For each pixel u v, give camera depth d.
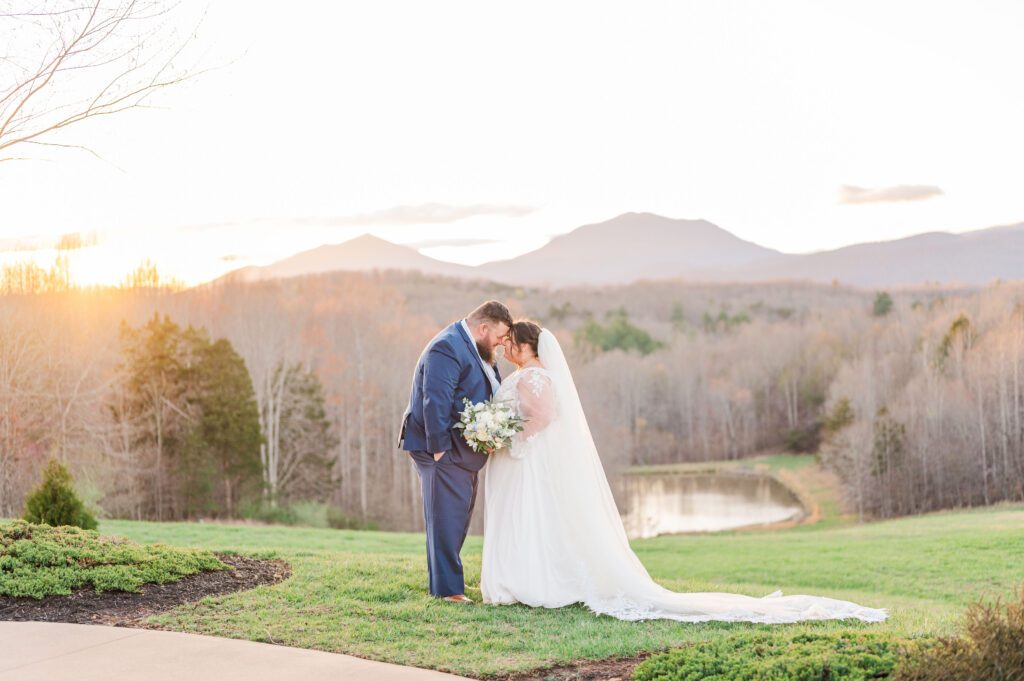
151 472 34.69
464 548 15.71
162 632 5.75
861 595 12.84
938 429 53.94
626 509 55.97
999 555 15.48
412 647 5.61
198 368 36.09
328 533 17.16
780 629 6.10
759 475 74.50
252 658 5.20
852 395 65.81
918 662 4.08
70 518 10.10
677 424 84.75
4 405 28.95
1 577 6.65
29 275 32.34
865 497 53.66
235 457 36.03
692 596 6.88
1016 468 52.25
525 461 7.02
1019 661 3.94
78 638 5.57
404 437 7.26
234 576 7.58
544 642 5.72
